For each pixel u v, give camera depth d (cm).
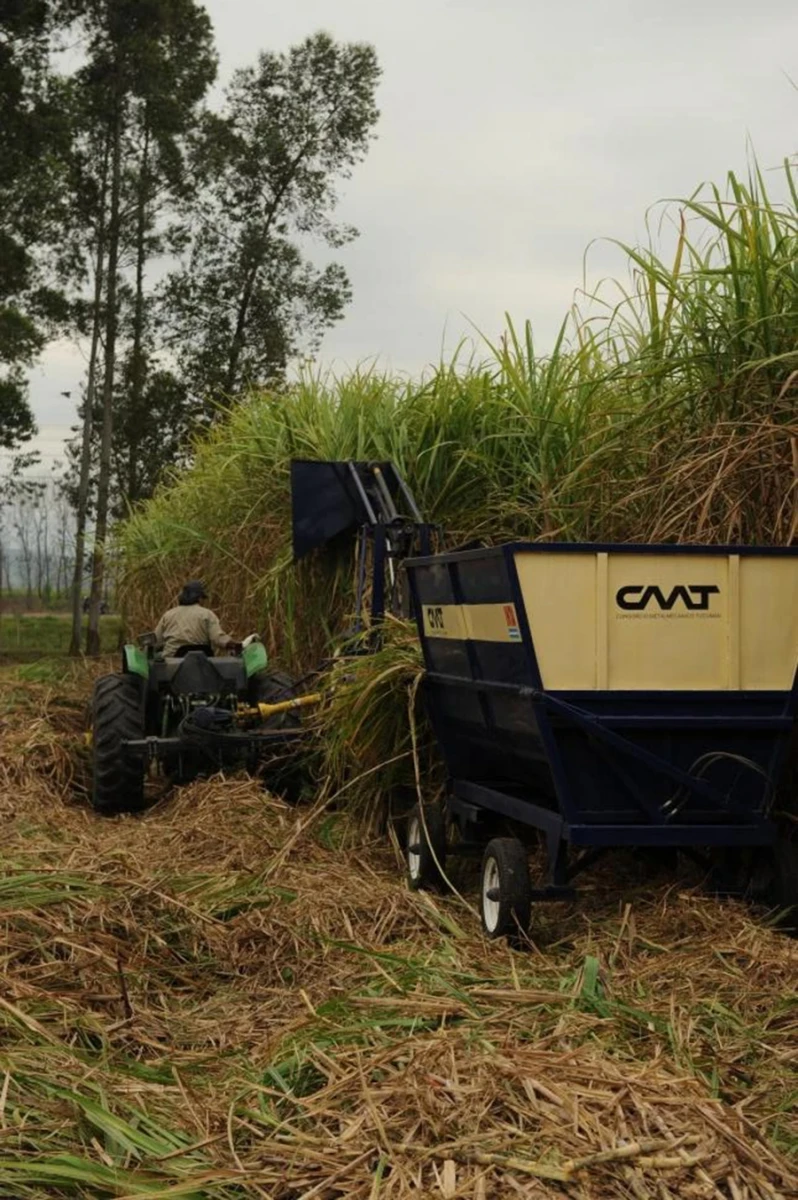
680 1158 301
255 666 859
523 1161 301
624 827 502
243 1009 452
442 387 884
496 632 530
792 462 542
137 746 802
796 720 521
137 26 2914
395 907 549
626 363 629
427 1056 364
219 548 1088
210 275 3244
